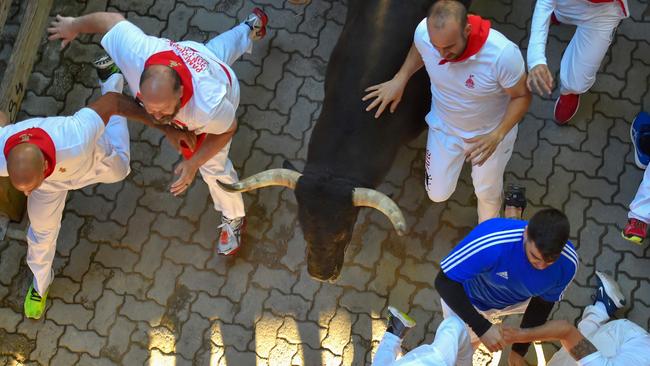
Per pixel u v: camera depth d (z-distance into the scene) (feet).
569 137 18.20
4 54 19.71
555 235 10.92
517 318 16.62
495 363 16.38
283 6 19.71
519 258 11.81
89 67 19.38
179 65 12.39
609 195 17.69
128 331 17.12
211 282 17.44
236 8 19.80
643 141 17.60
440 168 14.97
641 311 16.71
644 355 13.60
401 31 14.07
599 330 14.69
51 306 17.34
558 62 18.92
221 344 16.94
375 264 17.37
